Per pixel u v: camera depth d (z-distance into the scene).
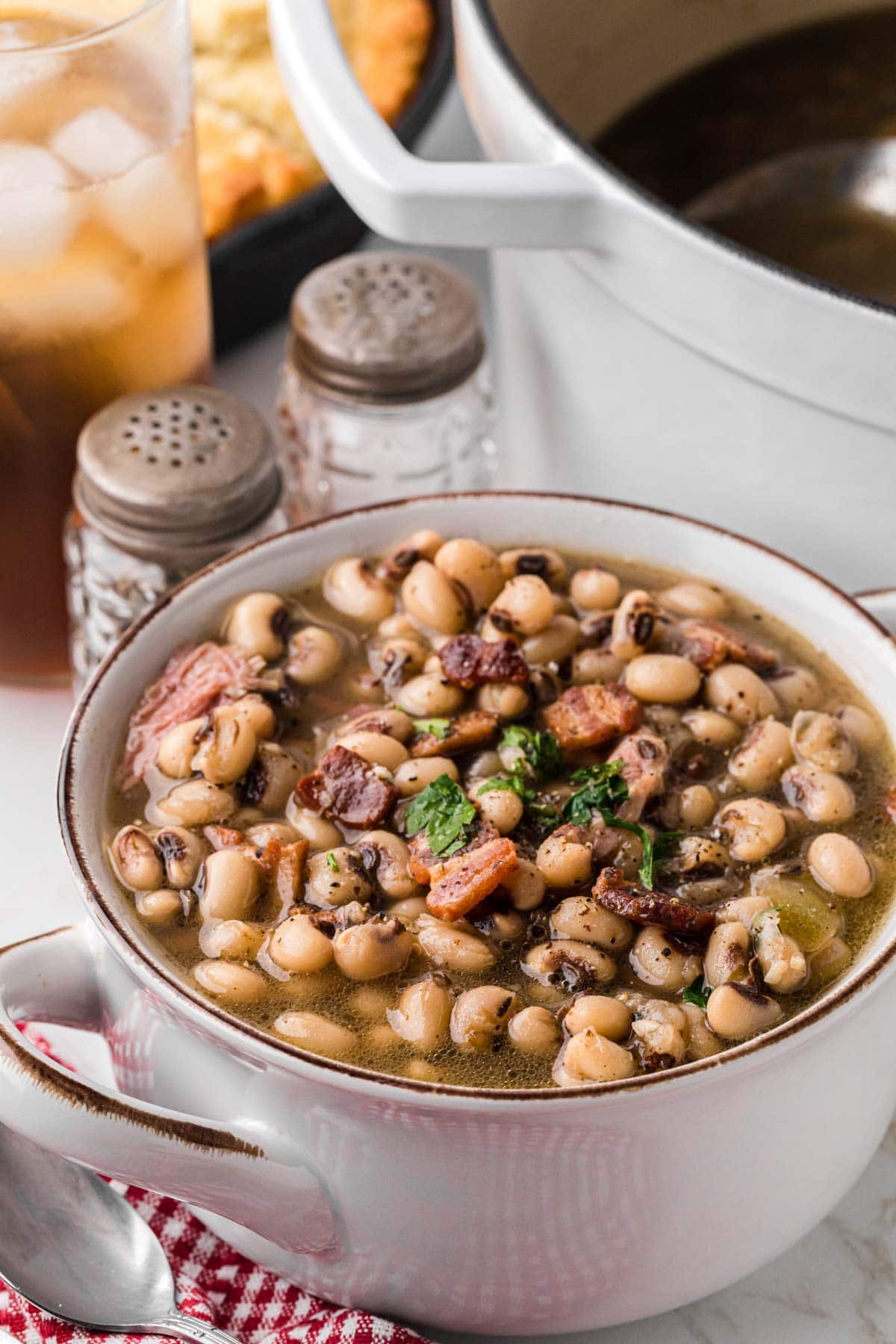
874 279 0.59
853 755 0.47
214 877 0.45
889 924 0.44
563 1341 0.47
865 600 0.50
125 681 0.47
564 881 0.45
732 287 0.49
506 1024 0.44
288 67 0.52
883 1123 0.46
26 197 0.52
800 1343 0.47
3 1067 0.41
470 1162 0.42
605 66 0.62
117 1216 0.48
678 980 0.44
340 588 0.50
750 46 0.63
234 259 0.62
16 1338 0.46
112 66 0.53
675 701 0.48
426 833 0.46
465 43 0.54
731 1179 0.44
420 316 0.58
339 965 0.44
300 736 0.48
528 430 0.58
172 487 0.53
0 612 0.58
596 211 0.50
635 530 0.50
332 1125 0.42
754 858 0.46
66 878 0.54
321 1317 0.46
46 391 0.55
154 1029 0.44
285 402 0.61
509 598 0.49
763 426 0.52
